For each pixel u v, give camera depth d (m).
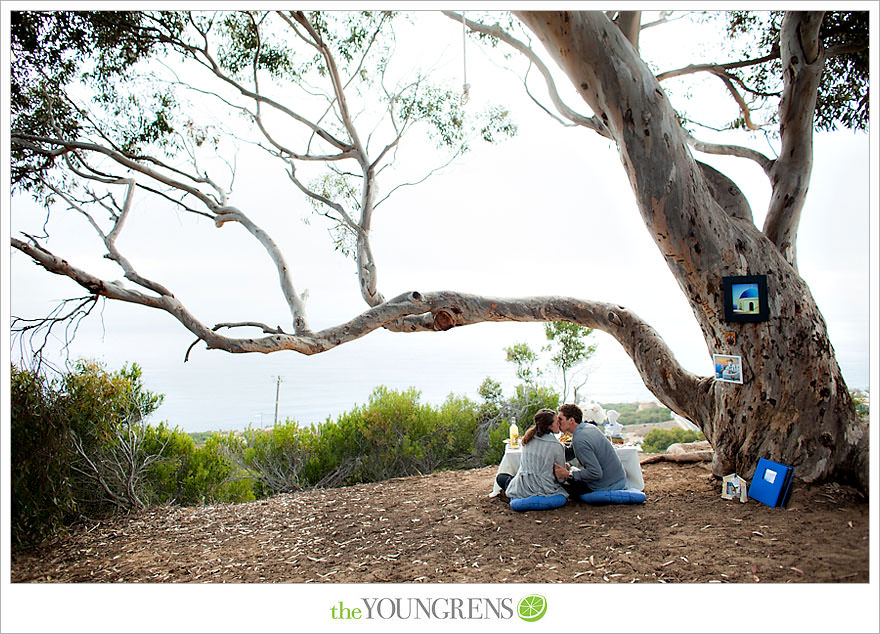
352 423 7.61
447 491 5.88
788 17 5.14
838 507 4.41
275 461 7.38
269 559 4.35
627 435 5.83
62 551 4.74
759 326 4.84
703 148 6.17
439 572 3.86
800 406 4.79
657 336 5.86
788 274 4.98
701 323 5.18
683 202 4.53
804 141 5.25
